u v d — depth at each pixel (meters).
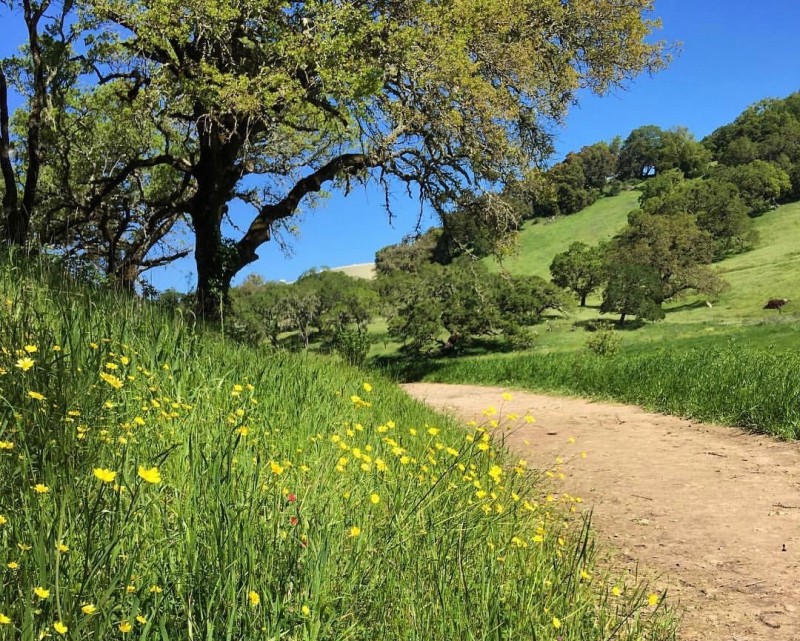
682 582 4.00
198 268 17.80
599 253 89.81
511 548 3.38
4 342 3.41
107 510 2.09
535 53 17.52
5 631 1.50
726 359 13.27
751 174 126.38
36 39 16.41
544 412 13.41
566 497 5.33
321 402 5.72
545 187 18.98
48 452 2.47
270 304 79.44
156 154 23.92
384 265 112.94
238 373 5.60
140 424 3.34
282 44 14.15
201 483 2.54
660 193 137.25
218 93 14.04
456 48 14.70
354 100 14.53
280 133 20.83
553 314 73.56
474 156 16.55
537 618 2.55
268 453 3.60
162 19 13.78
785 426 9.01
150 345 4.89
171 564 2.10
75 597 1.69
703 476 7.04
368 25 14.39
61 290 5.46
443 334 64.75
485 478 4.53
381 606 2.36
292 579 2.21
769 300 65.19
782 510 5.58
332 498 3.08
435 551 2.84
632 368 15.55
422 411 9.02
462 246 21.67
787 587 3.88
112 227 24.20
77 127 20.02
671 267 76.88
